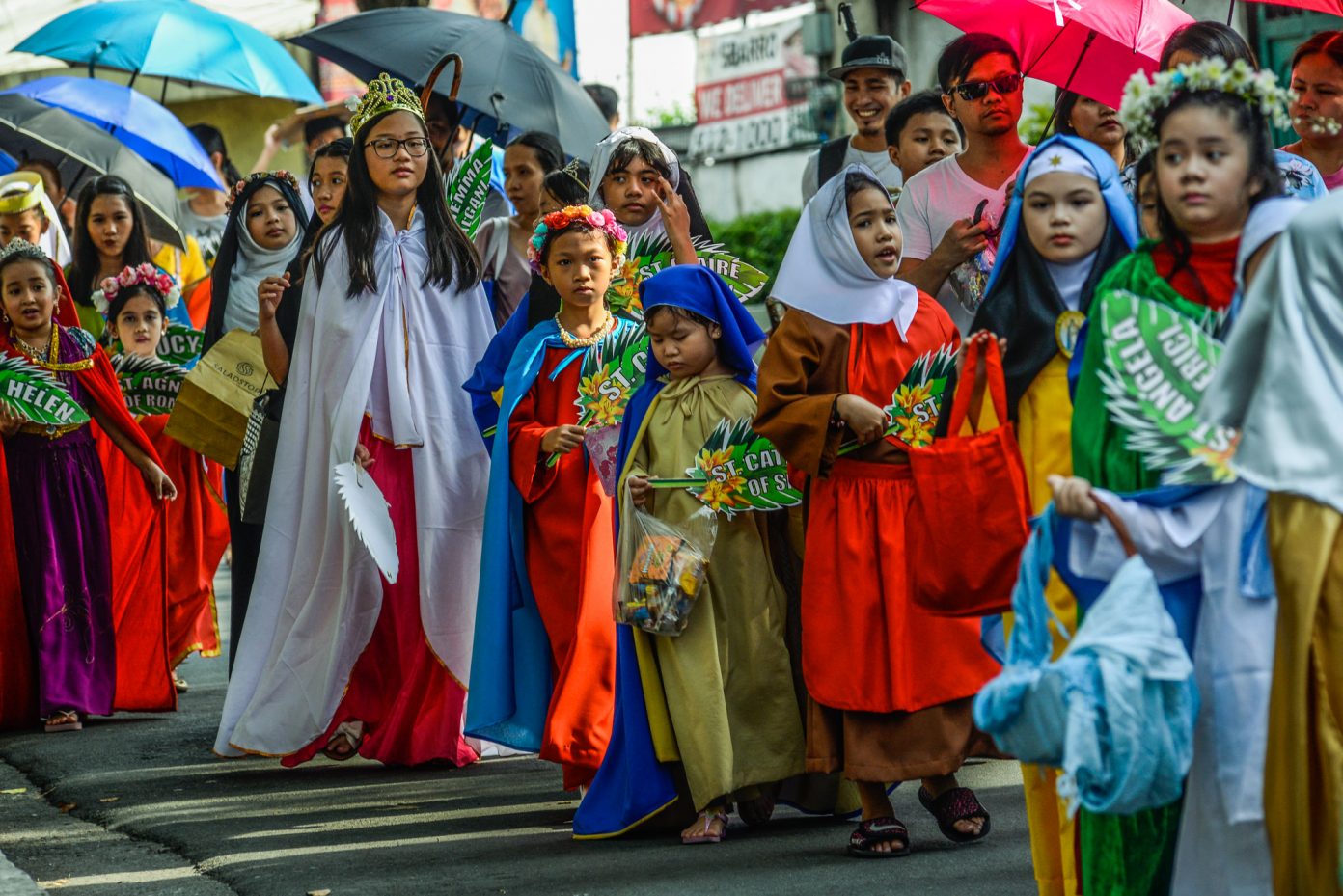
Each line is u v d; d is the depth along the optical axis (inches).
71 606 427.5
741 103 1230.9
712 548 297.4
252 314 451.8
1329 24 681.6
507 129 478.3
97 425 447.2
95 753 393.4
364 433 376.5
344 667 367.9
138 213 503.2
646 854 287.7
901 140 396.8
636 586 291.3
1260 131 203.9
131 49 581.0
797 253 289.6
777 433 283.3
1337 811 185.6
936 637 278.8
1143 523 198.4
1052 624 223.9
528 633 334.0
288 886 271.6
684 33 1269.7
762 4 1206.9
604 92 614.2
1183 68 207.8
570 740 313.3
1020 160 367.9
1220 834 192.4
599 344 337.7
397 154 376.2
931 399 279.9
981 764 353.7
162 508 436.1
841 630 280.8
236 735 370.6
